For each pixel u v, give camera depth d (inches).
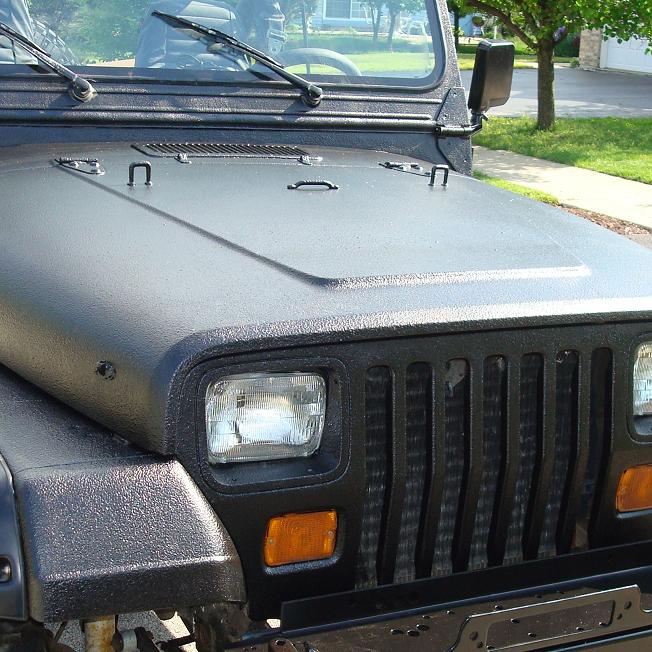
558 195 395.5
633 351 88.7
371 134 134.3
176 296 81.3
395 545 84.6
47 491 73.4
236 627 83.2
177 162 115.8
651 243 326.3
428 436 83.7
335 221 98.3
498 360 85.4
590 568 91.4
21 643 79.2
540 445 87.4
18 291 90.3
